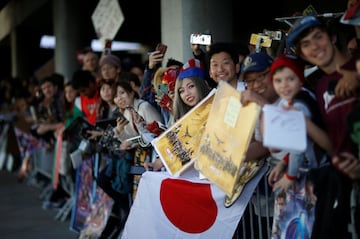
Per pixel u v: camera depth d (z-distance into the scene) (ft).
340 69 8.66
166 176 11.99
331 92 8.56
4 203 24.68
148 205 12.22
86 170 18.47
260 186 11.30
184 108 12.23
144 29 52.80
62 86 23.66
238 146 9.45
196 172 11.57
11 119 32.58
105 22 20.95
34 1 46.50
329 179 8.65
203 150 10.75
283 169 9.25
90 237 16.62
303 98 8.74
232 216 11.03
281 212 9.74
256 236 11.77
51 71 50.57
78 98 19.40
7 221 21.20
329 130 8.56
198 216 11.44
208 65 12.77
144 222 12.24
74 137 18.60
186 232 11.60
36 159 26.25
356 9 8.92
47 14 48.08
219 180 10.05
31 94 29.86
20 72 57.41
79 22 37.70
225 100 9.98
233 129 9.65
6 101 34.81
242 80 10.59
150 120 14.11
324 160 9.12
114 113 15.98
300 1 25.35
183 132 11.63
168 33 19.44
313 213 9.17
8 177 32.30
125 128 14.56
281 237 9.76
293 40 8.84
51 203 23.36
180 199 11.68
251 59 9.80
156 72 14.03
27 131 29.37
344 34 10.03
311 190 9.12
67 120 20.43
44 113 23.91
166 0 19.51
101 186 15.33
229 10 19.08
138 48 60.95
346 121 7.91
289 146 8.02
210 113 10.55
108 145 15.23
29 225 20.44
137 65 23.12
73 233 19.10
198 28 18.69
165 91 13.47
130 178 14.88
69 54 37.58
